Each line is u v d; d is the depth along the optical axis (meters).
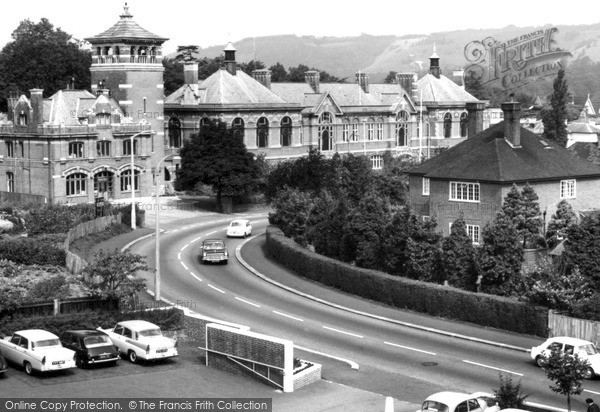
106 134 126.62
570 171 92.12
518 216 82.62
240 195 129.12
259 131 146.88
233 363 55.94
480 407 45.81
